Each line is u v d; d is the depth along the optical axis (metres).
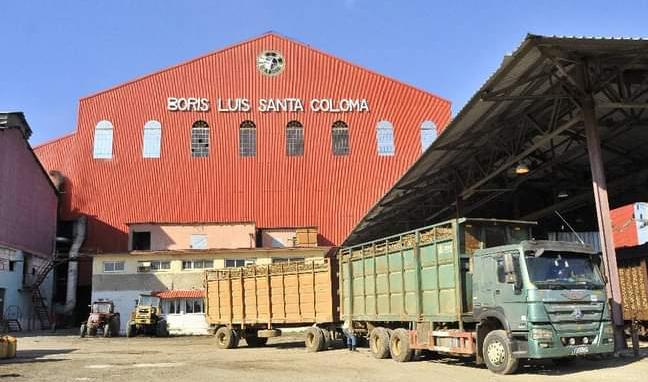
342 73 53.53
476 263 14.31
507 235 15.49
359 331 19.75
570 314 12.85
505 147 22.34
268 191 50.50
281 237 49.19
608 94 17.39
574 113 20.25
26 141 43.38
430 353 17.83
